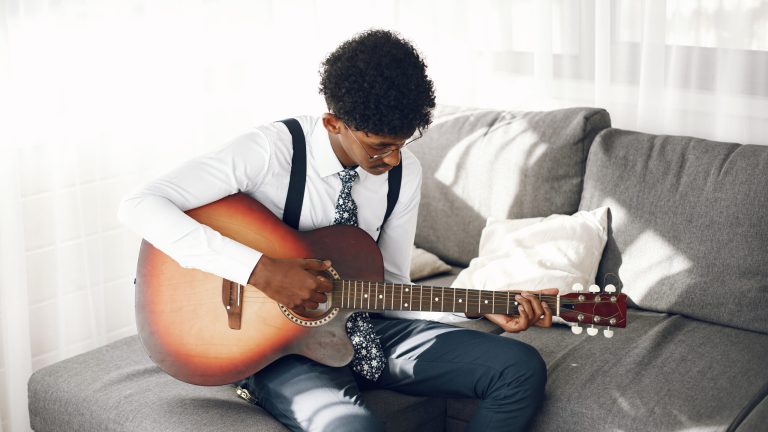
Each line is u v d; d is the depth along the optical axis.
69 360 2.32
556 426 2.02
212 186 1.96
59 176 2.77
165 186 1.93
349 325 2.05
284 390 1.96
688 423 1.91
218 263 1.90
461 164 2.84
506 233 2.65
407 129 1.83
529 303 1.91
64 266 2.84
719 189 2.39
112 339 3.04
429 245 2.92
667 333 2.31
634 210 2.51
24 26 2.60
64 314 2.87
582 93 3.19
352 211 2.07
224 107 3.24
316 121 2.06
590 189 2.62
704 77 2.91
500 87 3.35
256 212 2.01
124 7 2.84
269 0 3.28
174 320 2.04
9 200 2.60
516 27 3.26
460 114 2.95
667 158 2.52
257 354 2.01
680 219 2.43
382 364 2.08
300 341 2.01
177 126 3.07
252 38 3.27
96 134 2.85
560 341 2.31
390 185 2.09
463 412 2.20
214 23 3.13
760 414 1.95
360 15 3.48
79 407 2.12
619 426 1.94
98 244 2.91
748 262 2.32
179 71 3.03
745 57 2.82
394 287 1.97
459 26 3.33
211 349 2.03
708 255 2.38
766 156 2.38
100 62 2.81
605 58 3.03
